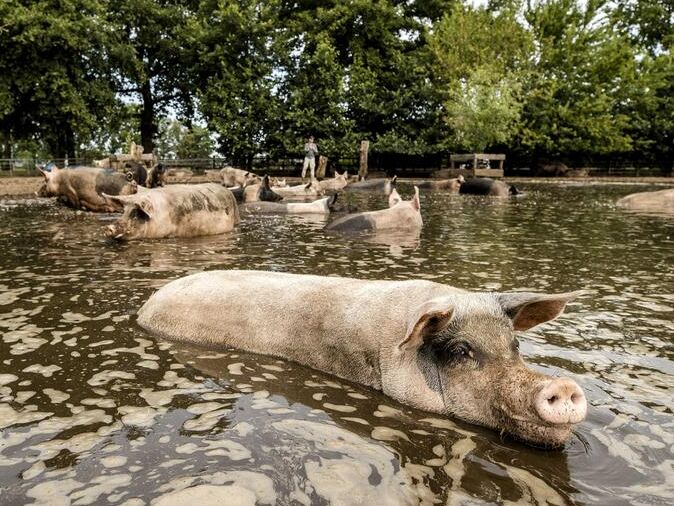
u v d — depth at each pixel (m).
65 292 2.27
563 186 10.34
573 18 13.27
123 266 2.82
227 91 12.34
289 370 1.56
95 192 5.46
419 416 1.30
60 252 3.24
